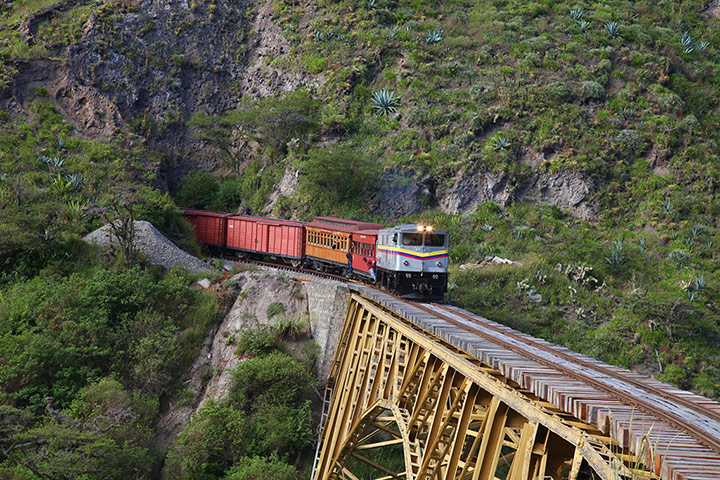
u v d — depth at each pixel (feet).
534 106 201.16
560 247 165.27
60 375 96.89
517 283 146.41
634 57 219.82
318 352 110.01
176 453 90.99
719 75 222.89
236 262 147.23
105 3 251.80
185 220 166.20
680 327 129.90
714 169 184.03
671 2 265.75
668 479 21.81
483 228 174.81
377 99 212.64
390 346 71.46
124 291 114.93
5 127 187.73
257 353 109.81
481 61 223.30
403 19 256.32
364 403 72.23
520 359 40.55
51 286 112.88
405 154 196.65
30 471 74.49
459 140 195.52
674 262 157.58
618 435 25.79
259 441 94.63
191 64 254.06
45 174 168.14
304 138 213.66
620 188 183.62
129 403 94.27
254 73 256.32
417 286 92.68
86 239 134.51
